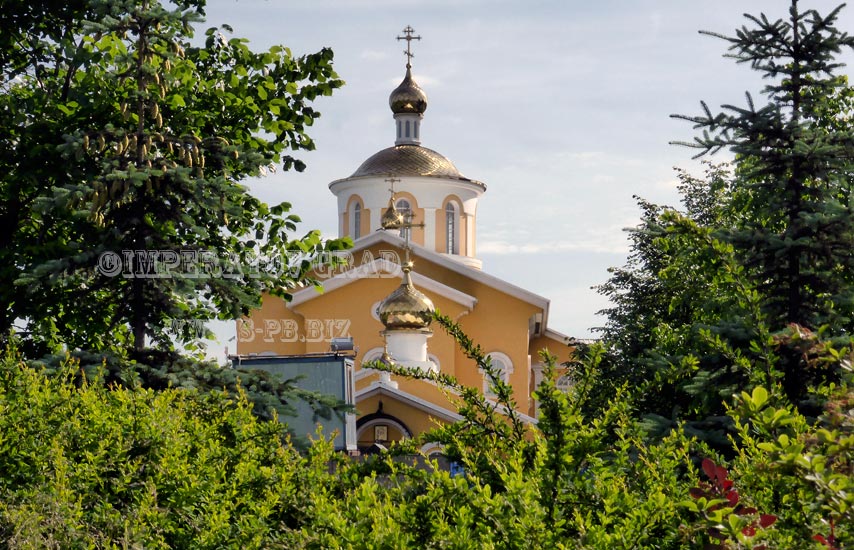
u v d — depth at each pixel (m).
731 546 7.31
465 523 9.11
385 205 99.75
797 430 9.40
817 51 26.19
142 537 14.36
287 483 14.10
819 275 24.95
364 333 82.12
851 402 7.70
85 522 15.30
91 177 26.67
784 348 20.83
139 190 25.33
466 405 11.87
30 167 30.23
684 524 8.68
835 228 24.77
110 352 24.14
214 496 14.73
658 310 51.69
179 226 25.94
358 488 10.94
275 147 33.69
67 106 31.19
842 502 6.64
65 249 30.45
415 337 70.56
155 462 16.75
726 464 10.52
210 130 33.12
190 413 19.55
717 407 23.67
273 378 24.50
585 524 8.95
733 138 26.33
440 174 100.19
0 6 33.38
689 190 59.88
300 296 81.50
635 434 10.77
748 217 29.73
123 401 18.59
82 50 29.28
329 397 24.66
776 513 8.99
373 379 63.56
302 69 33.09
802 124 25.98
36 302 30.28
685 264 32.47
